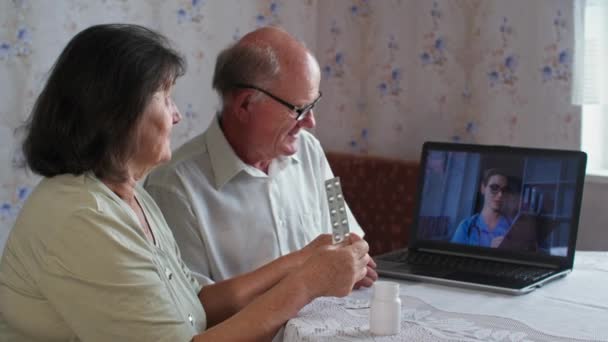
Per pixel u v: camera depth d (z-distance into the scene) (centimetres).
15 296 114
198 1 274
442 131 262
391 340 109
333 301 131
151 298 112
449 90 259
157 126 120
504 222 162
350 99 293
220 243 163
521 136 239
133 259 112
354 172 280
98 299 109
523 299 133
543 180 159
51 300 110
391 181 269
